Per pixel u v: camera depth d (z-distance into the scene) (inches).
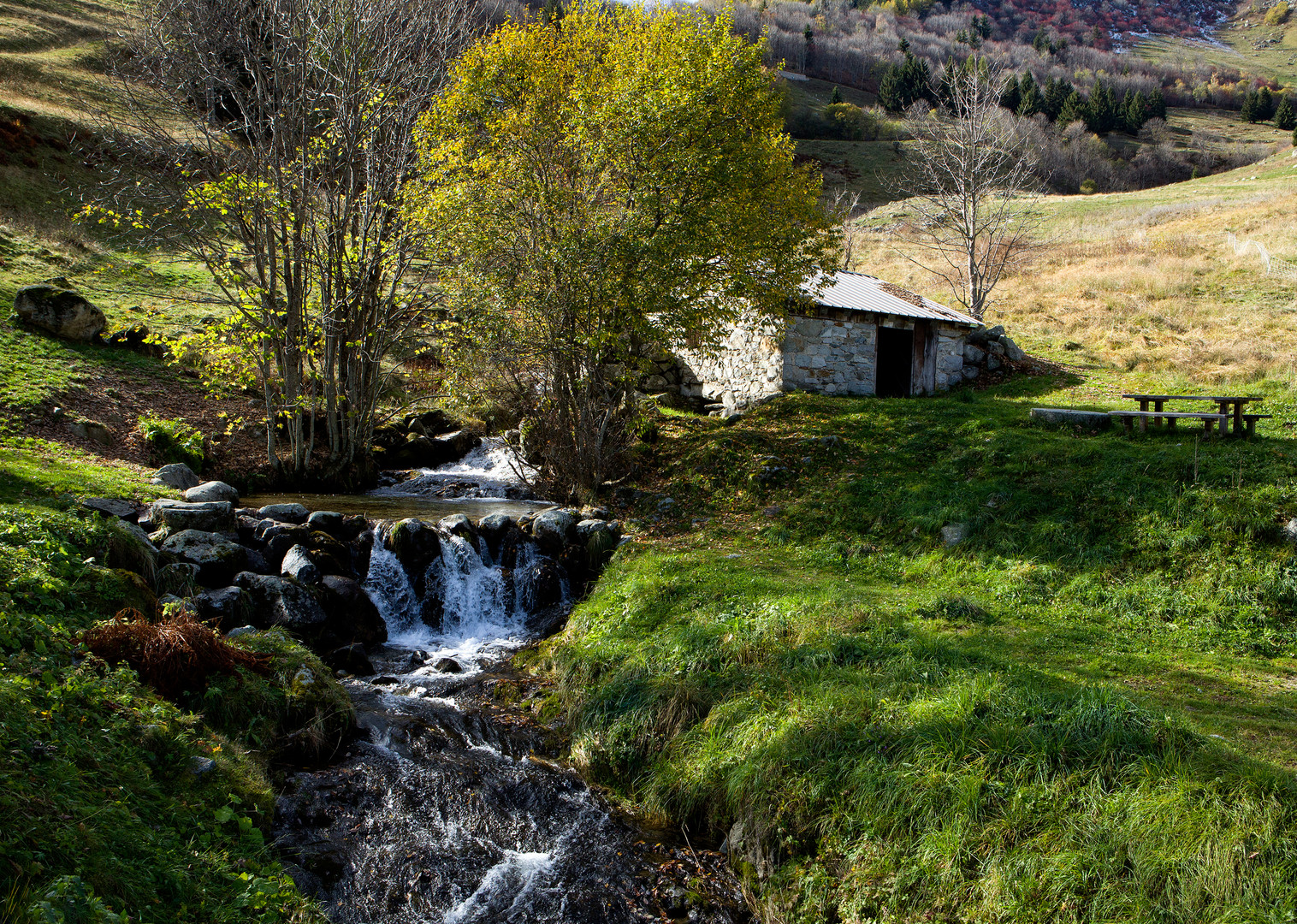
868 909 215.5
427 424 753.0
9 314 665.6
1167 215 1499.8
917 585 419.5
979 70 1120.8
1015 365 890.7
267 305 583.8
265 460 613.0
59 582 286.7
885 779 237.5
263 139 609.3
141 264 936.3
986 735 243.1
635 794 286.5
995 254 1378.0
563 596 467.2
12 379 565.6
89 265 881.5
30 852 157.5
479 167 557.3
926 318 813.2
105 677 247.6
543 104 581.3
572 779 293.6
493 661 395.2
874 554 458.6
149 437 563.2
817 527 497.0
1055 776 224.5
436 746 305.9
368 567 442.3
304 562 398.3
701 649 332.5
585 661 350.3
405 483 657.0
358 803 265.1
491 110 581.3
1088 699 251.3
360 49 600.1
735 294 618.8
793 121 3051.2
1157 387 779.4
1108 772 223.9
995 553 430.9
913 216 1868.8
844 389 795.4
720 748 279.4
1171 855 195.6
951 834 217.2
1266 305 979.3
